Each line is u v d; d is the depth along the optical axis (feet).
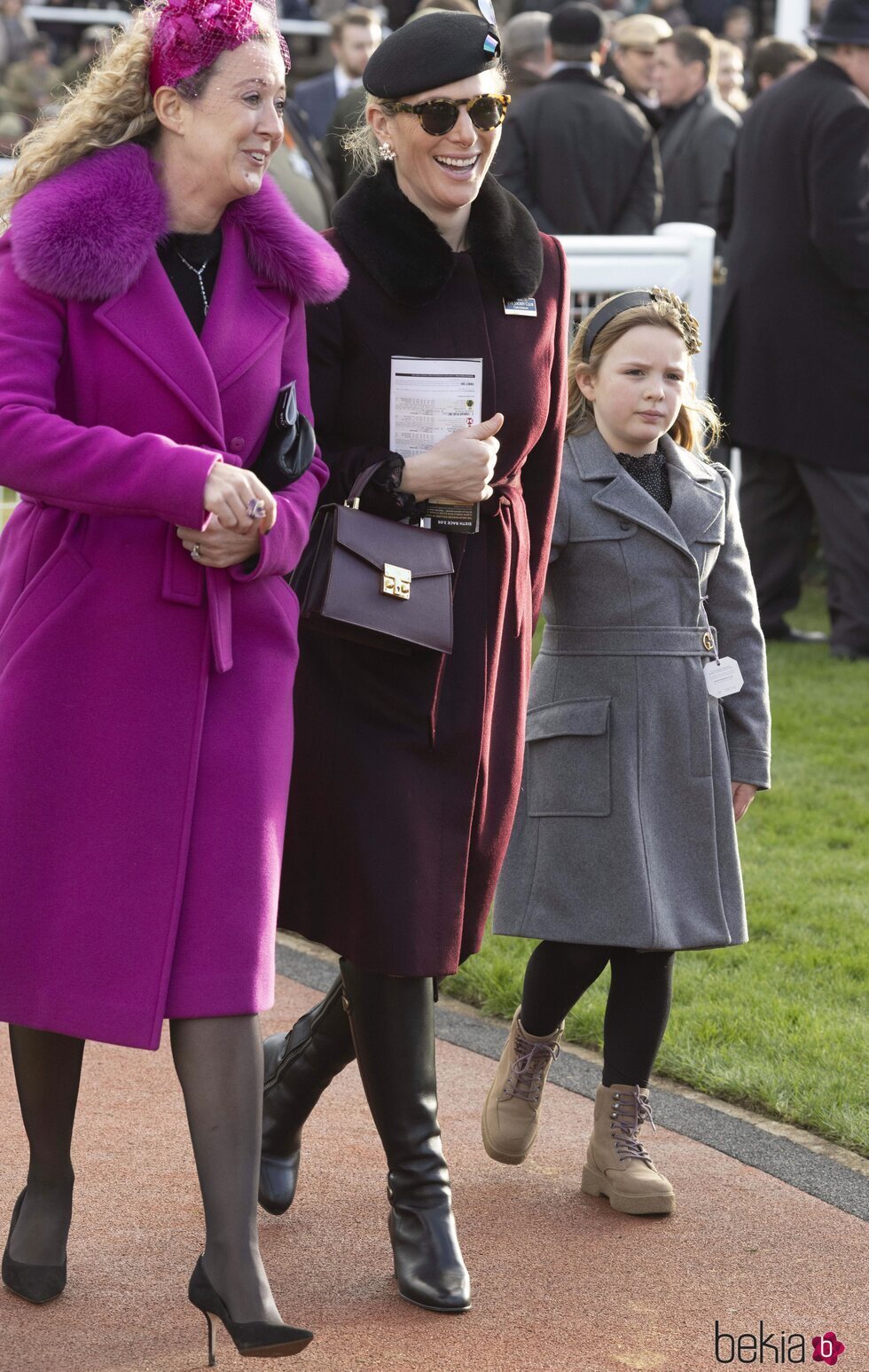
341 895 14.24
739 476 41.16
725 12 69.00
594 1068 19.04
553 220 39.88
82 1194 15.64
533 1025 16.46
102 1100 17.61
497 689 14.92
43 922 12.56
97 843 12.51
